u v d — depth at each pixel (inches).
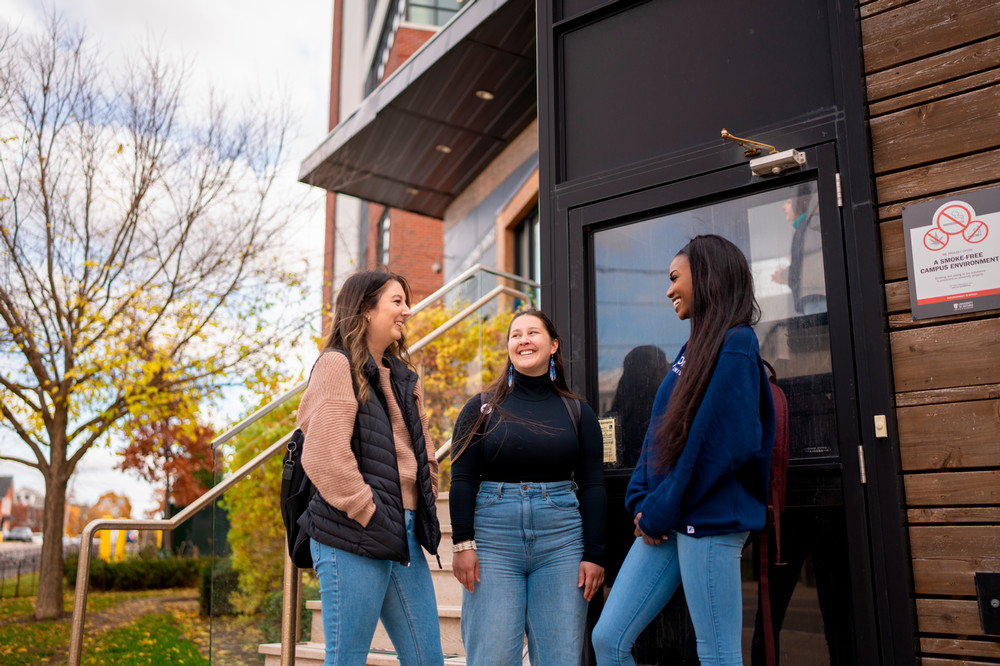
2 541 1774.1
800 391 99.0
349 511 79.5
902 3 98.7
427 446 95.8
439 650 89.4
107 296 317.4
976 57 92.6
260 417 162.1
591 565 92.4
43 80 307.7
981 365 86.6
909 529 88.4
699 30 117.0
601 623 84.8
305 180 346.9
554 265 124.5
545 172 128.5
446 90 272.5
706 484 75.9
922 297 91.3
